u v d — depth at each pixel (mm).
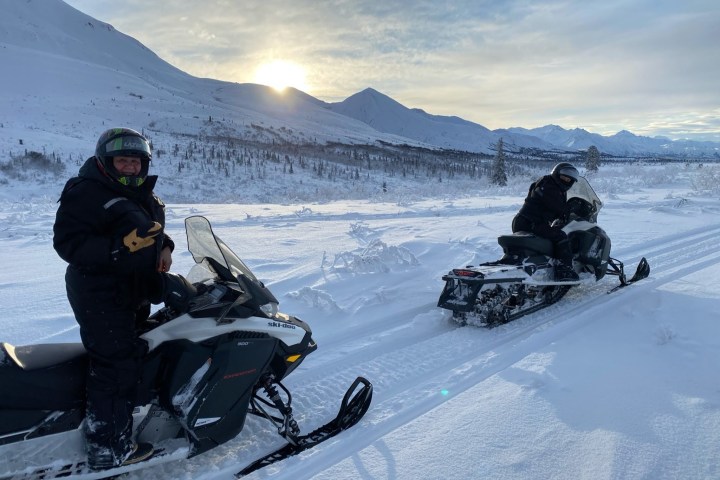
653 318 5184
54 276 6746
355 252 8031
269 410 3648
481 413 3393
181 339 2918
